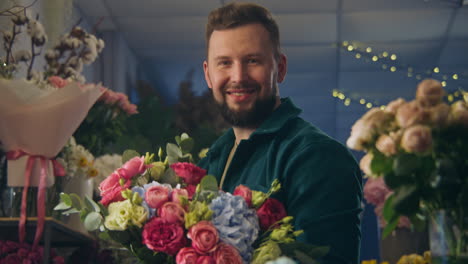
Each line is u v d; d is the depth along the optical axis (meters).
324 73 8.10
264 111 1.86
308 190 1.67
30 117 1.73
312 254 1.44
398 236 1.74
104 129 2.34
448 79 7.37
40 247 1.92
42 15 2.82
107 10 6.24
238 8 1.86
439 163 1.22
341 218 1.62
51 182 1.79
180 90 4.62
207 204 1.43
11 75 2.10
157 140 3.79
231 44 1.83
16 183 1.76
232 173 1.88
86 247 2.21
